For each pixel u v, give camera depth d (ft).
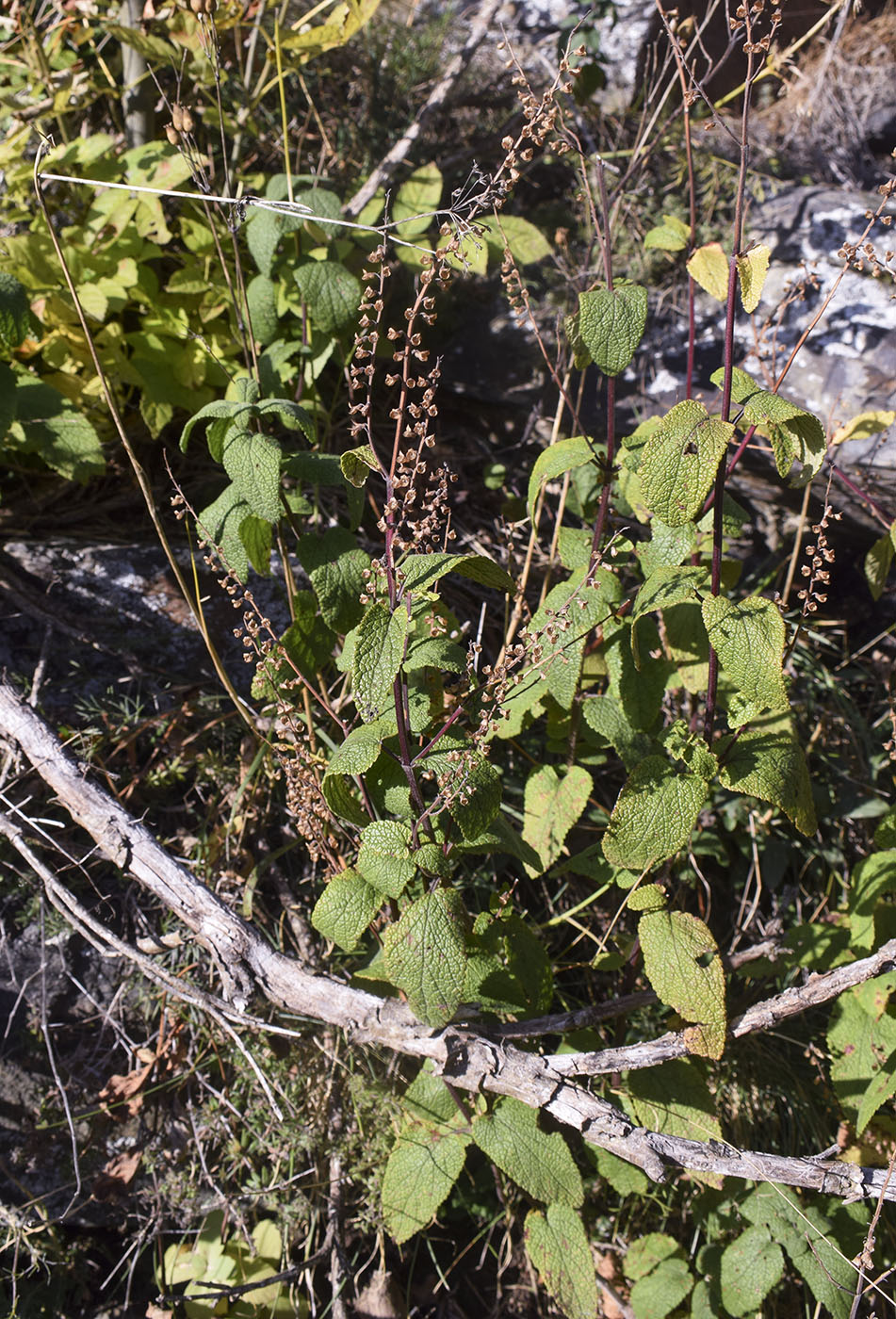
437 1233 3.05
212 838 3.04
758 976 2.92
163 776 3.08
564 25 3.81
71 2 3.08
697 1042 2.57
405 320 3.48
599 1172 2.86
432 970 2.47
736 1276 2.76
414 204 3.22
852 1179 2.54
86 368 3.12
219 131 3.46
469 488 3.47
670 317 3.60
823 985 2.60
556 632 2.56
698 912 3.22
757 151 3.90
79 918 2.79
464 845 2.59
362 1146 2.94
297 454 2.72
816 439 2.42
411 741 2.66
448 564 2.38
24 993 2.95
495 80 3.91
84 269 3.08
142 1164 2.95
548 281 3.65
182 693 3.12
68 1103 2.91
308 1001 2.71
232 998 2.74
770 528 3.56
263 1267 2.90
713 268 2.56
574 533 2.76
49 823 2.90
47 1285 2.90
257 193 3.30
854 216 3.63
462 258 2.57
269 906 3.08
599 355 2.50
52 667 3.06
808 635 3.39
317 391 3.32
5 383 2.87
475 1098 2.70
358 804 2.59
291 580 2.81
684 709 3.09
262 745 3.02
